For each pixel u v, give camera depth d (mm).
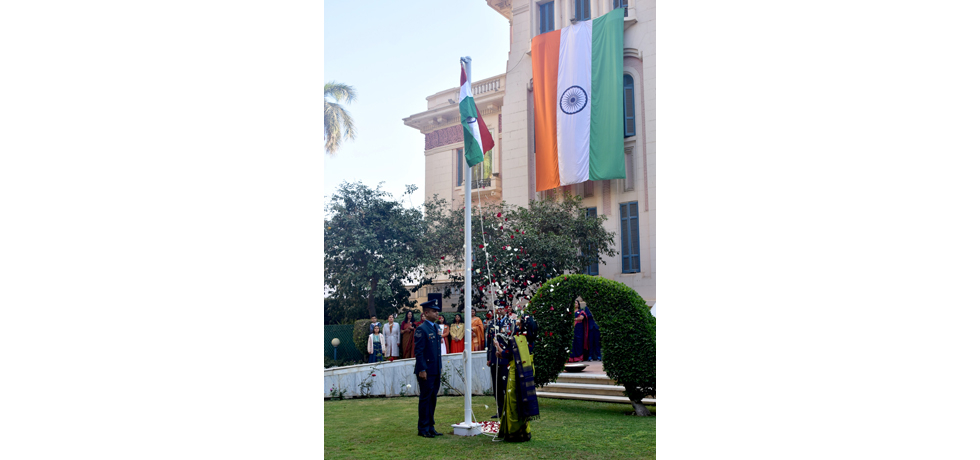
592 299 9359
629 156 15328
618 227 15156
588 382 11258
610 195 15375
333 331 14109
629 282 14727
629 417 8727
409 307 15281
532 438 7297
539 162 16172
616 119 15242
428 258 15188
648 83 15273
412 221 15188
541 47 16375
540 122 16219
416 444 7070
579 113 15641
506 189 16688
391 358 12820
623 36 15617
